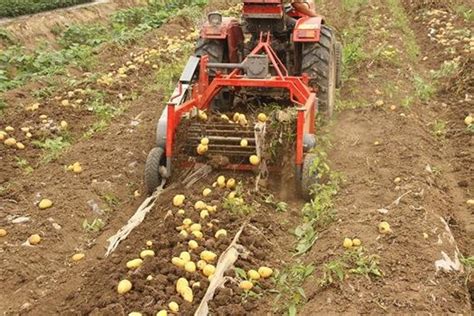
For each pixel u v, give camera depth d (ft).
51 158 17.52
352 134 17.94
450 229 13.70
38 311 11.29
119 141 18.34
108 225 14.29
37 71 26.81
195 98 15.74
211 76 17.12
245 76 16.06
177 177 15.10
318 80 17.37
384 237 12.02
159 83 23.86
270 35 17.53
